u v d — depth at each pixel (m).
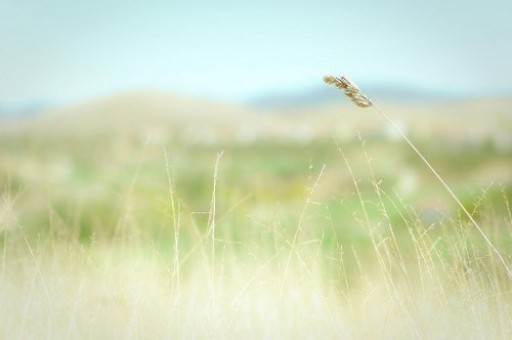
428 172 33.94
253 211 14.43
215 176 11.85
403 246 12.19
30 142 30.25
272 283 11.89
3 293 11.31
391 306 10.86
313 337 10.50
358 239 14.82
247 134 102.44
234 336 10.66
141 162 14.74
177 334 10.44
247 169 49.50
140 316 10.59
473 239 11.45
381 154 39.28
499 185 12.62
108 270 12.10
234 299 11.34
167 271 11.98
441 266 11.52
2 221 12.66
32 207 14.85
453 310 10.84
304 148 73.00
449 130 82.50
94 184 30.30
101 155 47.34
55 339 10.15
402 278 11.41
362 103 10.77
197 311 11.02
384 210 11.59
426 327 10.62
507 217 12.16
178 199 12.58
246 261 12.55
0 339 10.05
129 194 14.16
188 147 71.81
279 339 10.58
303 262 11.66
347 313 11.36
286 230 12.34
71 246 13.09
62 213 19.28
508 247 11.72
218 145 89.88
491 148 71.81
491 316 10.84
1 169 18.75
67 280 11.83
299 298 11.52
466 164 34.53
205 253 11.95
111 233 14.05
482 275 11.47
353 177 11.89
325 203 12.71
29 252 12.62
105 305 10.95
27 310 10.84
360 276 11.78
